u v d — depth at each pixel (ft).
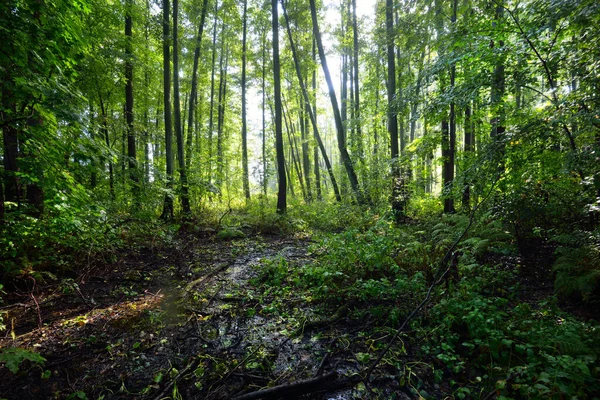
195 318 12.76
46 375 9.09
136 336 11.39
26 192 17.93
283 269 17.28
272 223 31.27
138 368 9.57
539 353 8.26
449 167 28.37
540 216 16.35
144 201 26.03
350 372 9.20
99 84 27.58
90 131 12.28
